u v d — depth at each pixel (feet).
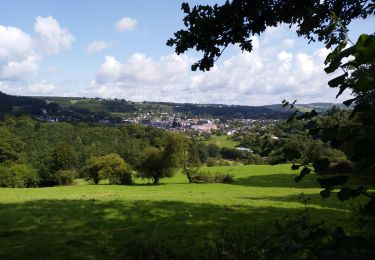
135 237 44.86
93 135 404.16
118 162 262.88
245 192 160.45
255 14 26.91
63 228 57.82
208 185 220.23
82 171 275.18
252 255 18.29
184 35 27.66
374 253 6.33
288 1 24.90
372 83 6.04
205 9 27.27
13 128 379.96
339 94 6.63
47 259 39.99
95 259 39.73
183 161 247.29
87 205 86.07
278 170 277.23
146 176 250.37
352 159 6.43
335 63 6.53
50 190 192.13
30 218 67.15
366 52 5.91
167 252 38.65
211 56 28.45
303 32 10.04
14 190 185.78
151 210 75.97
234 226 53.47
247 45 28.43
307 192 143.64
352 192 6.50
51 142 356.79
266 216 64.23
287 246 7.82
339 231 7.31
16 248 44.70
